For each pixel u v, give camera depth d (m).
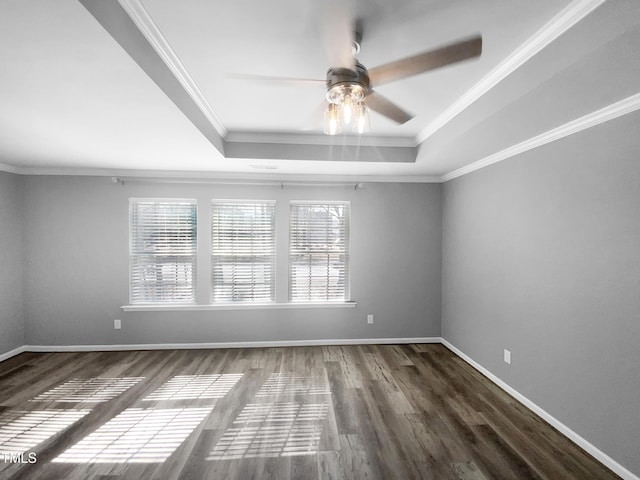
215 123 2.72
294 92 2.21
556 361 2.27
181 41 1.62
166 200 3.88
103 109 1.93
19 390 2.82
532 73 1.66
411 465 1.90
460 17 1.45
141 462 1.92
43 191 3.71
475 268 3.33
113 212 3.78
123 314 3.82
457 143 2.63
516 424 2.32
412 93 2.22
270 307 3.94
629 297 1.78
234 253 3.96
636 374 1.74
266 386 2.90
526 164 2.60
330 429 2.25
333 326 4.04
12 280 3.60
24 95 1.73
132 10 1.33
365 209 4.06
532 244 2.52
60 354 3.68
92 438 2.14
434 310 4.14
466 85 2.10
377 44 1.67
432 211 4.11
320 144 3.22
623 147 1.81
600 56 1.33
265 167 3.56
